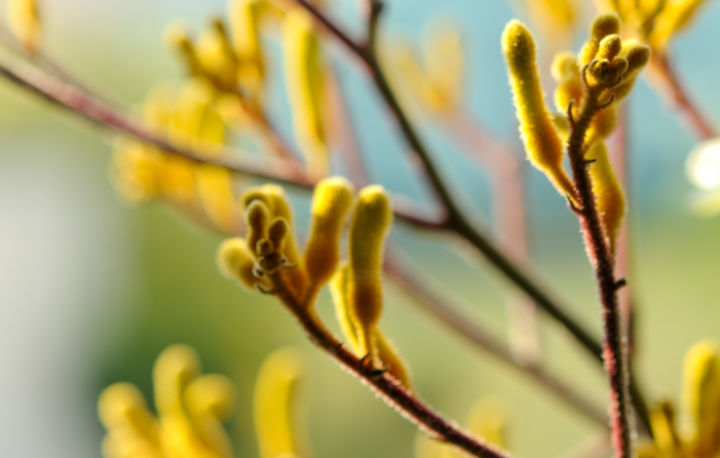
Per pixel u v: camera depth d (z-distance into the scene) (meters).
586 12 0.78
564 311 0.70
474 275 3.38
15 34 0.70
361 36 0.69
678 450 0.59
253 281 0.53
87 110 0.69
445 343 2.88
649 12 0.62
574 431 2.49
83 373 3.79
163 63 3.66
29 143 3.97
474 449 0.53
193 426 0.67
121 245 3.67
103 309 3.72
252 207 0.52
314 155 0.70
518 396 2.63
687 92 0.64
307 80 0.70
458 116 0.86
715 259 2.57
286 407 0.67
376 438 2.82
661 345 2.58
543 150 0.52
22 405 3.84
